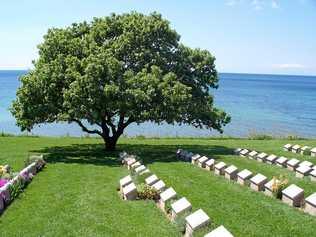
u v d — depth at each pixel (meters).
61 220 17.64
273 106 115.50
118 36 37.47
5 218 18.00
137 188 21.12
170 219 17.66
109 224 17.09
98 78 32.22
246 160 31.69
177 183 23.92
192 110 35.53
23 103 33.62
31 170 25.94
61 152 36.16
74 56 34.66
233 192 21.73
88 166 29.55
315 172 24.17
